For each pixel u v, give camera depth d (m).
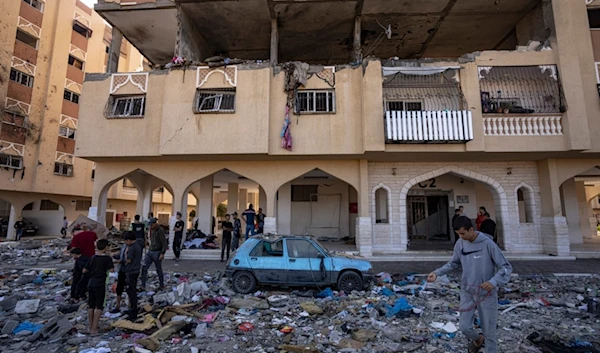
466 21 14.66
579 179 18.11
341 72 12.88
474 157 12.91
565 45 12.03
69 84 26.62
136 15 14.23
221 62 12.83
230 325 5.59
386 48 17.06
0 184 21.70
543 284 8.58
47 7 25.52
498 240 13.48
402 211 13.55
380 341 4.92
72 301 6.90
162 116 12.71
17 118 22.92
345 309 6.34
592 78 11.87
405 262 11.90
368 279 7.68
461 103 12.11
